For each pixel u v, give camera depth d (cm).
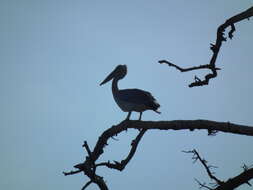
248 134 1272
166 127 1334
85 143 1223
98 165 1256
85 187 1228
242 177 1152
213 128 1292
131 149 1344
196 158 1197
